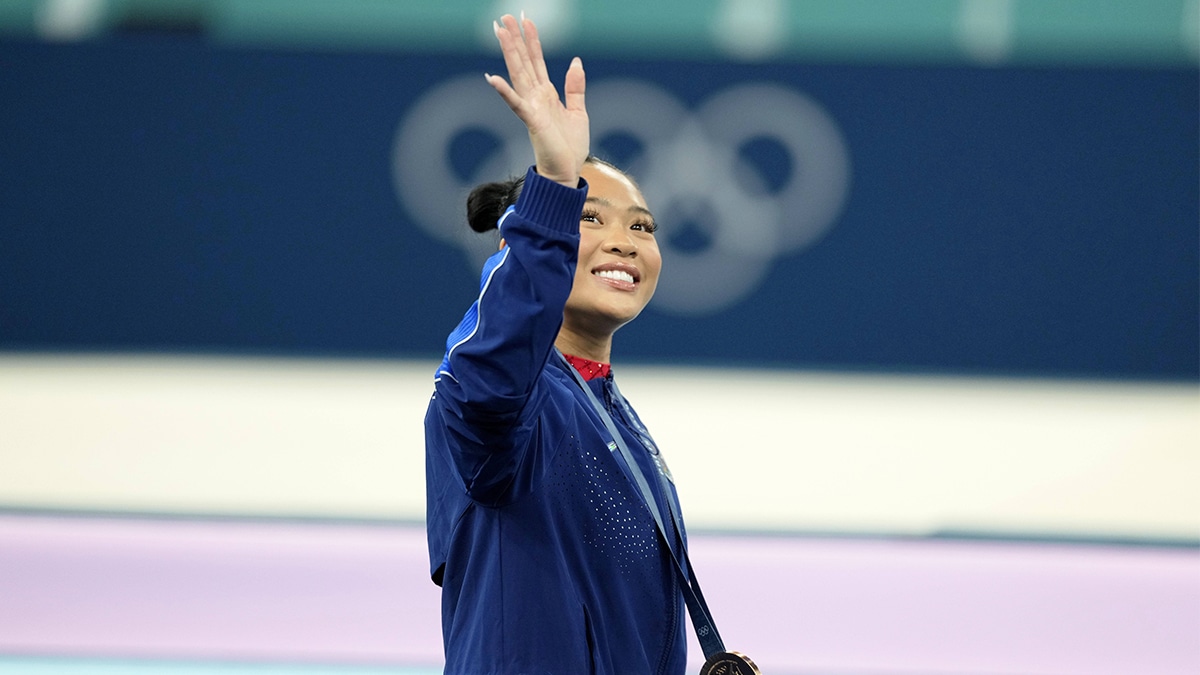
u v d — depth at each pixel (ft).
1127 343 163.63
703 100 163.94
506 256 23.85
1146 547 83.82
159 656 54.75
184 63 163.84
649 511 26.96
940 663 57.93
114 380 148.77
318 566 73.15
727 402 143.64
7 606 62.90
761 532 85.05
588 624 25.44
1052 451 120.78
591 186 28.99
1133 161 162.91
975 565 78.13
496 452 23.91
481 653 24.62
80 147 163.32
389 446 114.01
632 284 28.76
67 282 163.84
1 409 128.88
